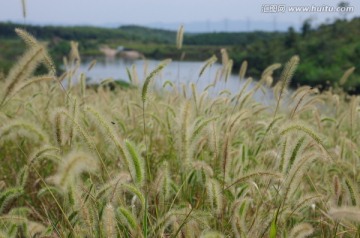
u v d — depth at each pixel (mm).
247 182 3746
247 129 5898
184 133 3703
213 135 3799
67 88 6664
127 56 68625
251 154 5094
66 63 7332
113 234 2568
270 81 7332
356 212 2619
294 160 3133
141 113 6102
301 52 50344
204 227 3225
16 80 3533
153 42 110875
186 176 3949
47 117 5879
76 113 3625
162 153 5277
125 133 5215
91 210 2959
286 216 3506
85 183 3691
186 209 3133
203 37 104312
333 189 3566
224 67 6773
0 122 4590
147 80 3457
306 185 4688
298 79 43125
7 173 4980
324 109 9430
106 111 7000
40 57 3551
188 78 8406
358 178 4191
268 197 3820
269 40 59125
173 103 6730
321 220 3588
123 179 3029
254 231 3250
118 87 12117
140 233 2828
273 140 5551
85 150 4508
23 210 3549
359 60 43750
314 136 3023
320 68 43594
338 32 57688
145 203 2924
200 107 5508
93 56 68188
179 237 2953
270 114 7836
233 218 3102
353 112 5488
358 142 5773
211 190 3223
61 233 3123
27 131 3463
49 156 3412
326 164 4801
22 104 5762
